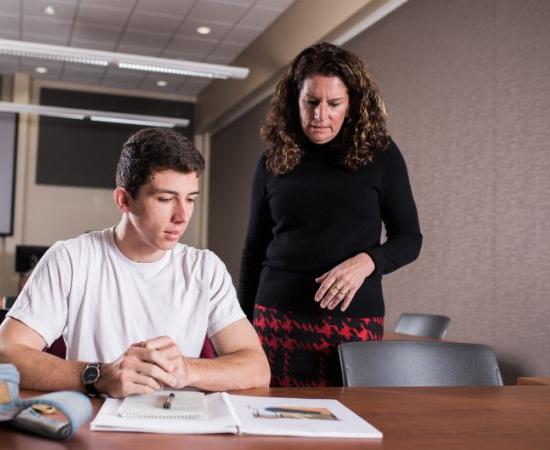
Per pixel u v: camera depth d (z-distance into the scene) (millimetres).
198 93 9797
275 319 1814
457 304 3994
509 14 3658
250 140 7938
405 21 4723
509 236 3568
